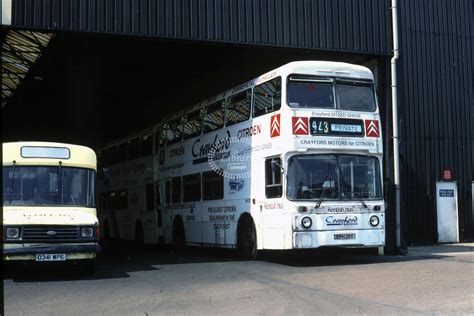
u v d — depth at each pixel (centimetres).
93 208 1283
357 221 1428
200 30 1538
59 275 1288
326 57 1905
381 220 1454
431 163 2109
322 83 1459
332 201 1412
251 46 1622
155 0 1498
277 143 1429
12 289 1081
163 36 1495
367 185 1457
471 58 2214
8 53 2028
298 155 1408
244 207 1591
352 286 1066
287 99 1418
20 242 1136
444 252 1797
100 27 1434
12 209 1218
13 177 1248
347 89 1480
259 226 1516
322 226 1395
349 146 1447
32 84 2466
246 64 2169
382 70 1836
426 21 2172
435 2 2192
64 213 1212
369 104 1498
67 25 1402
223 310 852
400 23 2033
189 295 997
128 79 2391
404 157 2073
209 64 2181
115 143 2794
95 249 1180
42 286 1119
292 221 1376
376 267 1379
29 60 2128
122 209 2606
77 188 1285
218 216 1744
